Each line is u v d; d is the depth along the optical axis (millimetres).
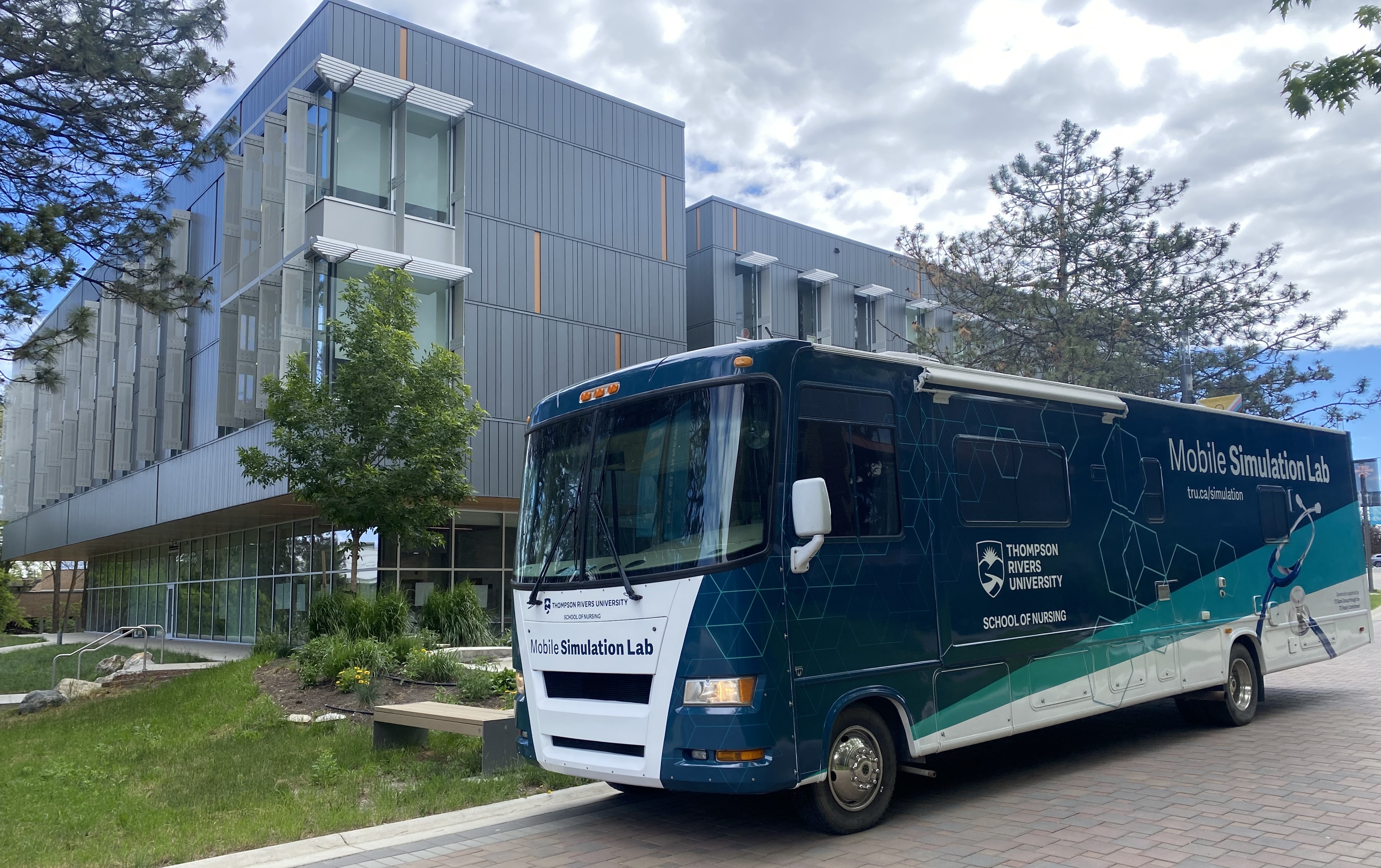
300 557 27688
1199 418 10281
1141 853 5918
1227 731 9977
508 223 25359
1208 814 6754
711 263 31312
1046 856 5926
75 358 42938
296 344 22641
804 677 6277
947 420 7613
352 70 22891
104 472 37781
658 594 6371
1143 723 10656
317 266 22766
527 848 6562
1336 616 11719
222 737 11305
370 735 10297
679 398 6734
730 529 6234
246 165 26266
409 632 16969
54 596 52875
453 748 9695
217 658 25625
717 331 30984
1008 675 7613
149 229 15789
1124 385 23562
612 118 27828
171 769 9578
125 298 16094
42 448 48219
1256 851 5891
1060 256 24641
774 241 32844
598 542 6855
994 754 9234
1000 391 8008
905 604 6969
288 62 24891
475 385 24172
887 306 35531
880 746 6777
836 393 6887
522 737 7301
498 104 25578
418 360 23453
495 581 26125
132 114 14750
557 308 25953
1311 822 6469
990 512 7750
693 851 6379
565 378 25844
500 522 26469
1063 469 8523
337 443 17172
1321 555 11656
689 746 6082
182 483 28703
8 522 51531
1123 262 24094
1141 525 9188
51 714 16547
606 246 27188
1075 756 8984
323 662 13883
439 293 24438
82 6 14398
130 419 36000
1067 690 8086
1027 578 7926
